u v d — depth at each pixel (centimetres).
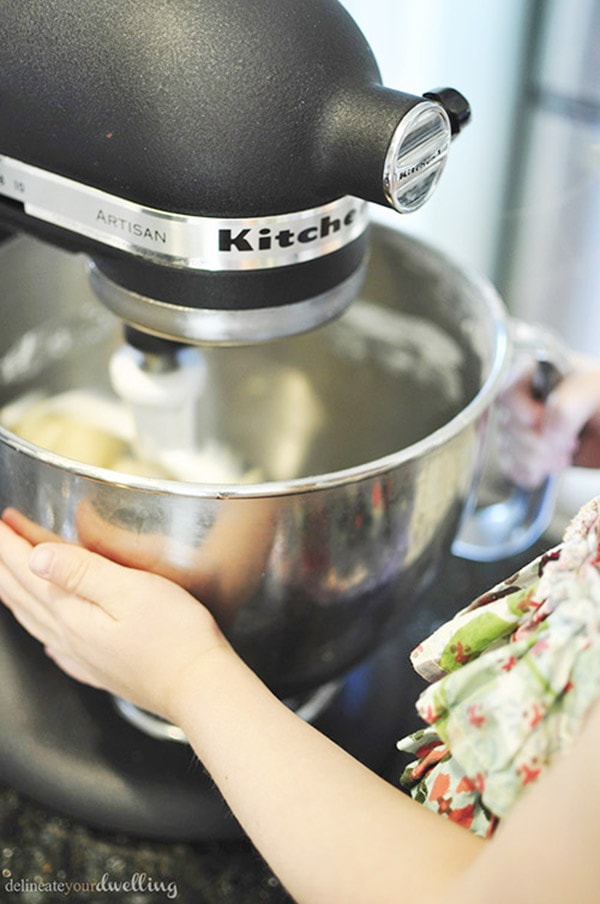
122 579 53
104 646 54
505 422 74
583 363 75
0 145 51
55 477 52
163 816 63
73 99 47
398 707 70
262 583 54
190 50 45
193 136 46
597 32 95
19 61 48
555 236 96
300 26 46
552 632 41
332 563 54
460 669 43
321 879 42
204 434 80
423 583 61
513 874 34
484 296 64
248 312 50
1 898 61
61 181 51
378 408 78
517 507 78
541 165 97
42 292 72
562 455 74
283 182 47
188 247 48
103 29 46
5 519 59
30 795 65
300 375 79
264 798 44
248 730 47
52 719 66
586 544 43
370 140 45
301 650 58
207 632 52
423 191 48
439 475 55
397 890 40
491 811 43
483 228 96
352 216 50
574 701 40
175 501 50
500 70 96
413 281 70
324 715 68
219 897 61
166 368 66
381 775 67
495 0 98
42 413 78
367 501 53
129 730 66
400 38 98
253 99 45
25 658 69
